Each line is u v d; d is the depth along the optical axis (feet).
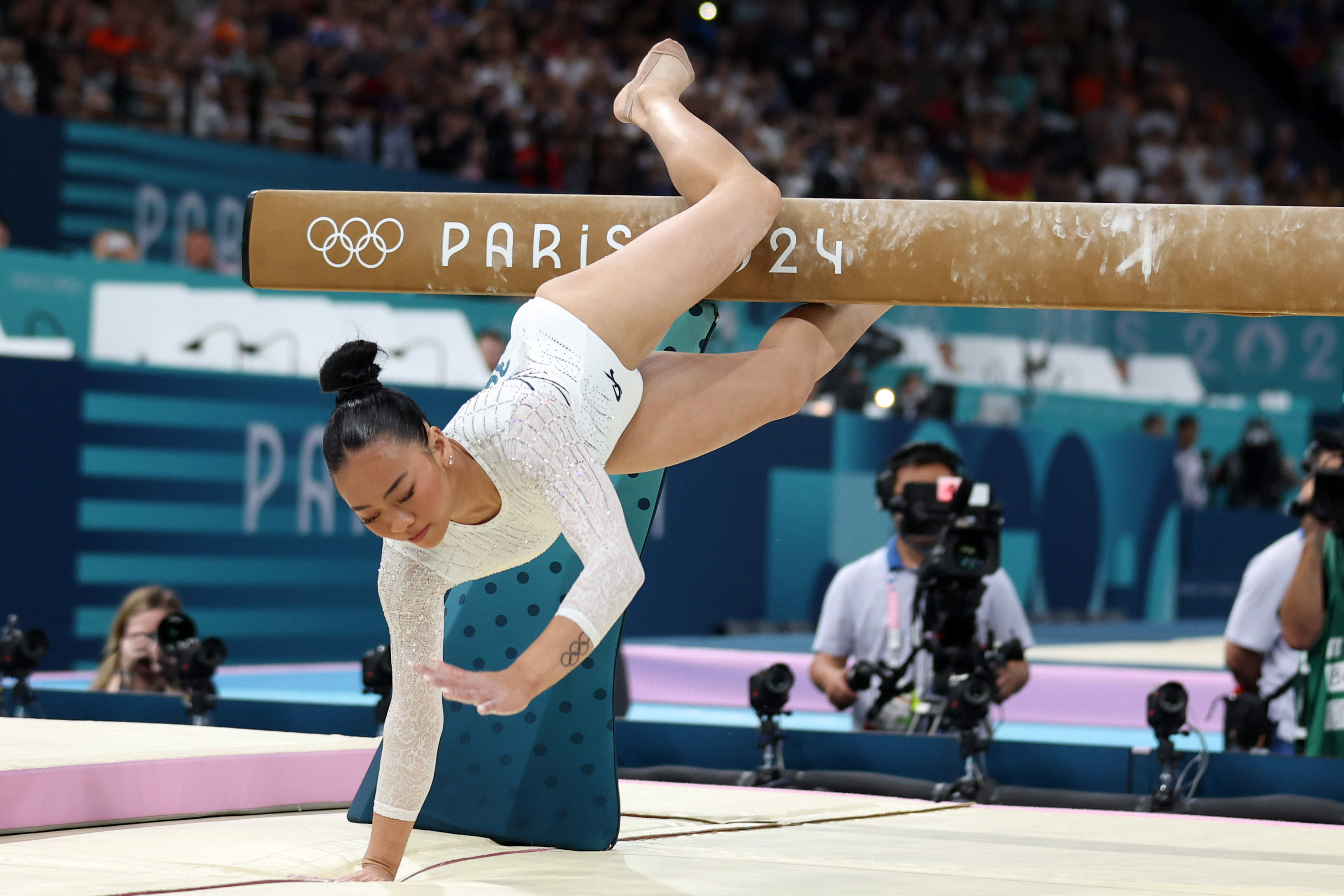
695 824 34.01
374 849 27.14
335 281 34.17
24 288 94.38
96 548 82.23
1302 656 50.55
